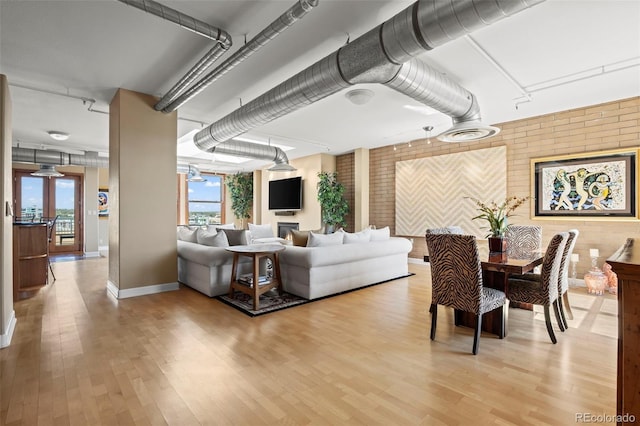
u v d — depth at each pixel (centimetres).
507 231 365
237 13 242
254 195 991
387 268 486
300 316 324
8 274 280
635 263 97
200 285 413
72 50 293
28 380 201
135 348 248
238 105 436
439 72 320
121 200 387
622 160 411
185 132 579
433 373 210
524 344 256
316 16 244
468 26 190
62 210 830
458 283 249
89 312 336
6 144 265
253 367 218
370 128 549
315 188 787
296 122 514
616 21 245
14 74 342
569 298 382
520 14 237
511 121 513
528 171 495
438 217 605
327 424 160
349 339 266
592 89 379
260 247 385
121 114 386
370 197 734
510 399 180
